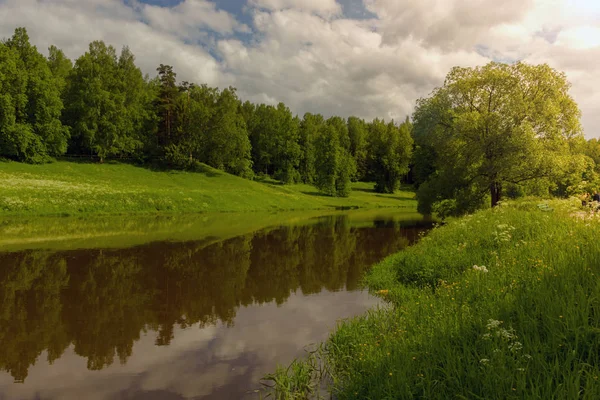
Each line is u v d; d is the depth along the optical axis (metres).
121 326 8.27
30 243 18.17
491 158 24.73
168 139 65.94
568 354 4.00
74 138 61.56
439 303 7.31
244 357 6.68
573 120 24.61
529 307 5.23
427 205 29.33
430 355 4.95
